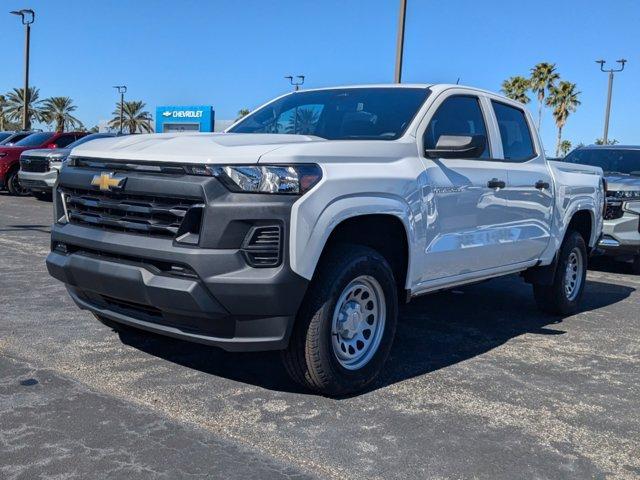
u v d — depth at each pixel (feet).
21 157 55.11
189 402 13.35
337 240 14.05
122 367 15.17
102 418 12.34
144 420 12.35
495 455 11.76
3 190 64.90
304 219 12.44
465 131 17.85
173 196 12.71
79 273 14.01
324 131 16.89
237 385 14.46
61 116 229.66
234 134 15.12
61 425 11.94
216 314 12.39
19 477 10.10
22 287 22.65
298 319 13.16
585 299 26.58
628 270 34.83
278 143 13.53
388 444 11.94
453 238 16.58
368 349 14.48
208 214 12.32
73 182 14.52
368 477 10.69
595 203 24.08
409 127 15.88
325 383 13.53
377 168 14.34
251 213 12.26
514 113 20.57
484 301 24.98
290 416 12.93
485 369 16.57
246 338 12.67
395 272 15.74
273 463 10.98
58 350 16.12
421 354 17.61
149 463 10.73
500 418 13.44
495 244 18.29
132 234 13.35
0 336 17.02
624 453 12.17
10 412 12.37
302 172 12.66
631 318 23.29
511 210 18.90
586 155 38.14
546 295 22.61
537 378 16.08
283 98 19.48
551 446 12.28
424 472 10.98
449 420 13.17
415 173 15.20
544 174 20.79
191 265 12.28
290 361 13.44
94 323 18.57
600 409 14.25
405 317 21.81
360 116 16.88
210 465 10.78
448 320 21.65
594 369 17.04
